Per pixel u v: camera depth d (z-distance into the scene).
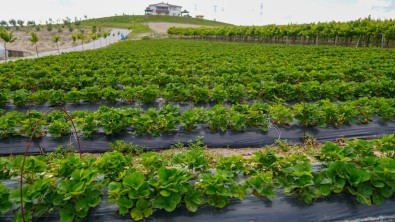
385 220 4.70
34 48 64.38
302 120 8.61
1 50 43.28
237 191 4.77
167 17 144.25
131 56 24.80
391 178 4.78
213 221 4.57
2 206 4.31
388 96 12.01
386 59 21.16
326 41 55.12
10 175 5.21
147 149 8.20
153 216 4.52
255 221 4.61
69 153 7.67
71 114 9.22
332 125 9.02
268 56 24.92
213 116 8.48
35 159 4.91
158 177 4.99
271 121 9.23
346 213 4.74
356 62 19.28
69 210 4.30
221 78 13.31
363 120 9.20
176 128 8.78
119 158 5.24
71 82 13.70
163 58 23.45
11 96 11.34
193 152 5.57
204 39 76.81
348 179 4.72
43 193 4.36
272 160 5.24
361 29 41.19
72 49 56.41
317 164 6.44
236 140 8.55
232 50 31.39
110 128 8.23
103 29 97.56
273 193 4.79
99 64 19.33
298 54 26.08
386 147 5.78
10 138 8.23
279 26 56.56
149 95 10.99
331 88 11.40
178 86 11.55
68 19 115.00
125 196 4.56
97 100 11.64
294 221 4.64
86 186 4.47
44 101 11.53
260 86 12.05
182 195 4.72
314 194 4.75
